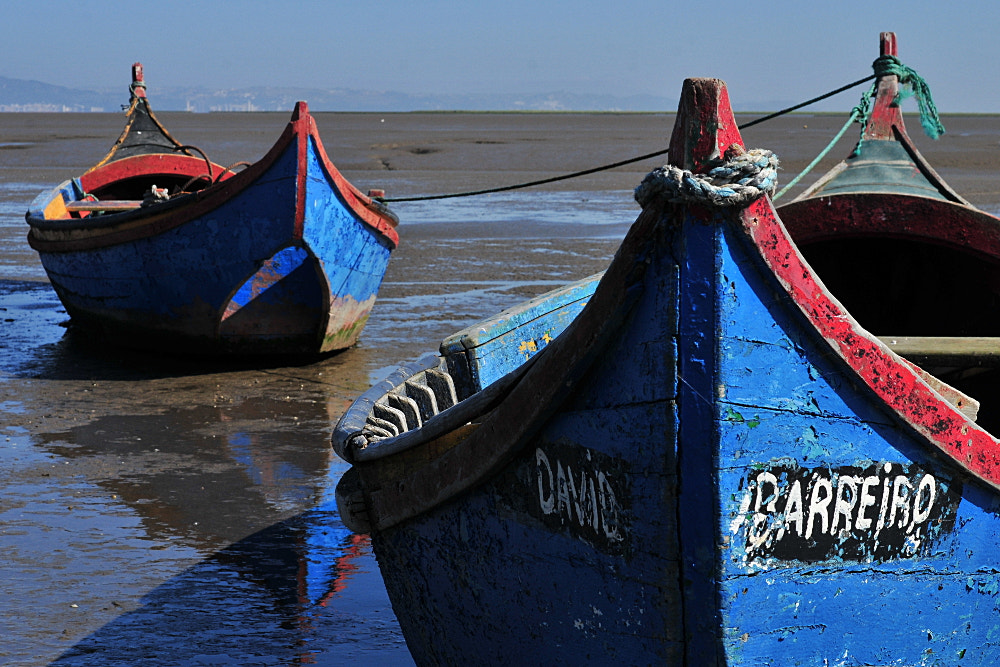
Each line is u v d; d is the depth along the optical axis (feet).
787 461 10.50
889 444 10.94
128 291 34.81
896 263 23.86
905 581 11.50
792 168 131.34
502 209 89.25
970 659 12.31
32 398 31.19
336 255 33.55
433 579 13.76
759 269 10.05
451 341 19.22
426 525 13.50
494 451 11.85
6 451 26.03
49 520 21.49
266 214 31.60
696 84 9.98
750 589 10.65
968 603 11.95
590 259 58.90
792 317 10.25
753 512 10.46
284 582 18.90
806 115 653.71
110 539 20.59
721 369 10.05
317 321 34.76
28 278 53.88
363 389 32.42
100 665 15.71
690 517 10.40
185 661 15.92
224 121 446.60
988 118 581.12
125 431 27.86
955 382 21.36
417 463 13.41
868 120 26.94
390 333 40.32
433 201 96.78
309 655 16.22
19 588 18.30
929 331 23.52
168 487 23.61
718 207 9.77
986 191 95.71
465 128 329.93
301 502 22.86
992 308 21.80
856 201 21.20
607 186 114.11
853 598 11.26
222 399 31.22
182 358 36.76
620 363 10.66
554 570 11.87
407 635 15.23
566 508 11.51
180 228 32.45
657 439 10.38
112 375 34.24
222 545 20.45
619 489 10.82
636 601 11.03
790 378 10.36
